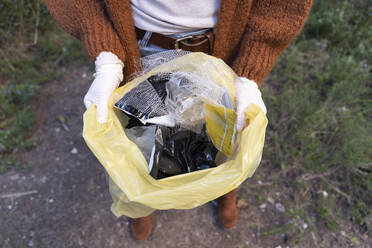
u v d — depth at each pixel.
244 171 0.82
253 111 0.89
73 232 1.65
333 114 1.91
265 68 1.00
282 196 1.71
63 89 2.21
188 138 0.97
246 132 0.86
